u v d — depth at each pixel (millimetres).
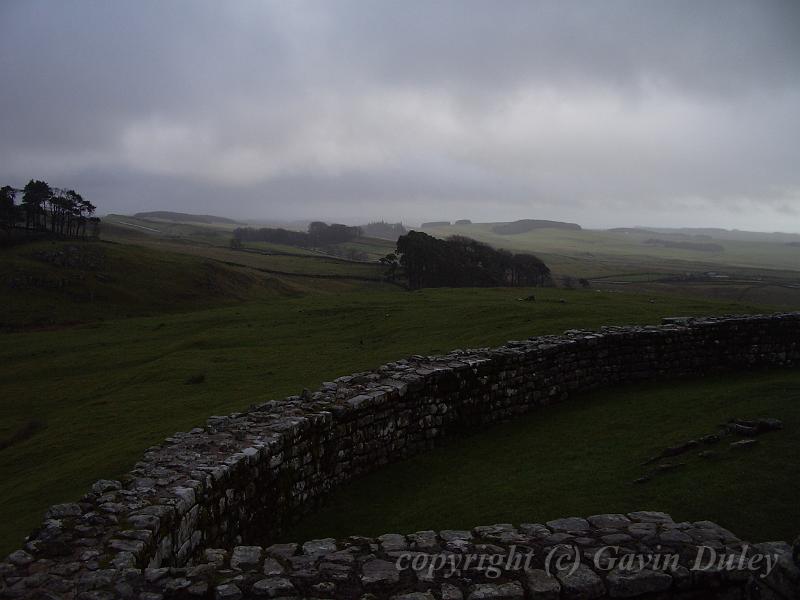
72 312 92375
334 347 40812
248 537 10523
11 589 6762
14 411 35688
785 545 7719
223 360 39344
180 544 8664
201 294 109688
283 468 11633
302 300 70625
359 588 6891
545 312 41656
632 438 14914
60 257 111125
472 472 13992
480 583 7000
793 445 12516
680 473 12031
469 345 34500
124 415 28625
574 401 19312
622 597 7027
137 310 97875
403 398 14945
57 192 149000
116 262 114500
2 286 97250
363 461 13945
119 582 6895
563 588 6926
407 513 11922
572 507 11133
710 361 22281
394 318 48031
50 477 20359
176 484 9328
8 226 129000
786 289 138875
